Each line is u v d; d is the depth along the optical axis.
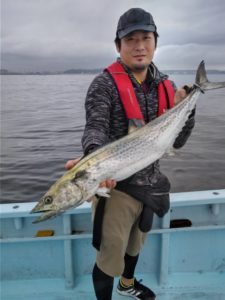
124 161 2.05
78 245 3.07
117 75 2.24
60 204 1.95
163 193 2.40
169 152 2.30
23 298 2.90
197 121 18.66
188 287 3.00
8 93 50.66
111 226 2.28
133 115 2.20
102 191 2.02
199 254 3.17
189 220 3.07
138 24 2.19
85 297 2.89
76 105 31.33
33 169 10.52
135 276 3.14
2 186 9.09
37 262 3.07
